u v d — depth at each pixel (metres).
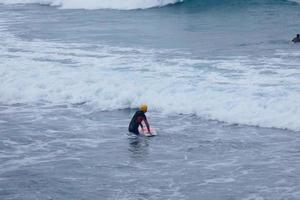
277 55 91.19
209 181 49.16
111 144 58.75
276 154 54.25
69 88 76.19
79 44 104.62
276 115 62.47
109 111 69.94
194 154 55.31
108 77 78.19
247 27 119.31
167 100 69.69
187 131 61.78
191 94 70.00
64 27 125.31
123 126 64.38
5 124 65.50
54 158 55.16
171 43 104.38
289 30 114.94
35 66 86.06
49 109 71.00
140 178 50.25
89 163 53.84
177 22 128.88
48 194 47.50
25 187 48.88
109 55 93.88
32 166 53.28
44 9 157.38
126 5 152.38
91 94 74.19
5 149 57.66
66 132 62.53
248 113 63.91
